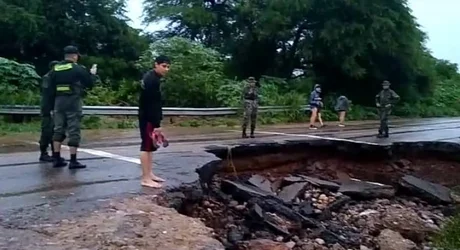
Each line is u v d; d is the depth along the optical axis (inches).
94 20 995.3
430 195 438.3
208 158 400.5
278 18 1185.4
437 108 1534.2
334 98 1155.9
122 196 270.7
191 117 781.3
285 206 355.3
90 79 334.0
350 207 404.8
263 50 1323.8
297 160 485.4
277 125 834.8
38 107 623.5
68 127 332.8
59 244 194.2
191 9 1217.4
